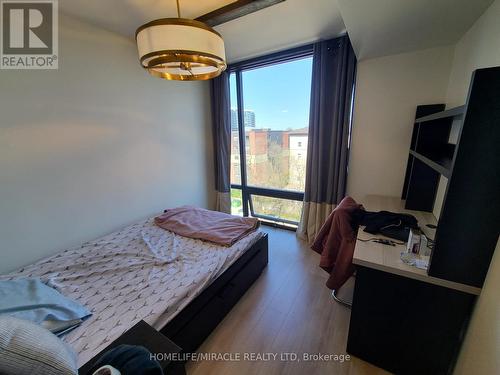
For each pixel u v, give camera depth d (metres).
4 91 1.63
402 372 1.31
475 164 0.94
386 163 2.40
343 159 2.51
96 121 2.15
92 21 2.00
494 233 0.97
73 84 1.96
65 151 1.96
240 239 2.05
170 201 3.01
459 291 1.09
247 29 2.18
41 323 1.07
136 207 2.59
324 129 2.59
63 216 2.00
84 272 1.58
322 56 2.42
